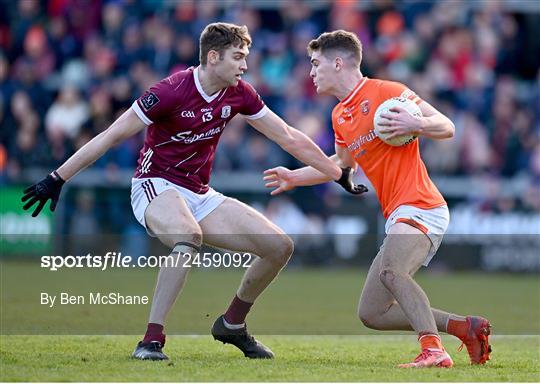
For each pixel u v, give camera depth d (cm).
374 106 2430
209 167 2544
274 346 2864
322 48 2500
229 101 2488
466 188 5925
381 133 2383
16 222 5556
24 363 2281
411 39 6706
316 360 2505
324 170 2625
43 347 2619
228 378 2094
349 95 2477
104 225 5638
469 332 2412
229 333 2523
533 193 5875
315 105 6256
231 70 2409
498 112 6444
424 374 2191
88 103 6284
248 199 5850
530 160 6319
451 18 6838
